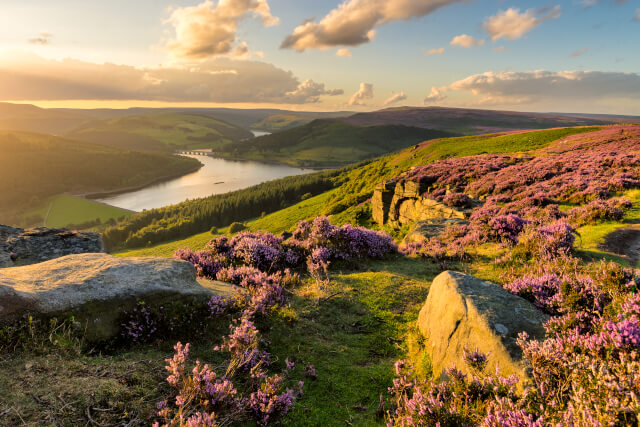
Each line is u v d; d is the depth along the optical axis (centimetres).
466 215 1872
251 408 363
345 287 790
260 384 401
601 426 238
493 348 401
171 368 354
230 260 929
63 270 510
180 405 323
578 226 1284
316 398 416
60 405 302
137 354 430
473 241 1228
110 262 558
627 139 4125
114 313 455
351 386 447
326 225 1134
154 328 474
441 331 495
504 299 490
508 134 9175
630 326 300
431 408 334
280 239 1114
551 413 292
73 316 421
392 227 3206
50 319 405
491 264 959
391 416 386
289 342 540
